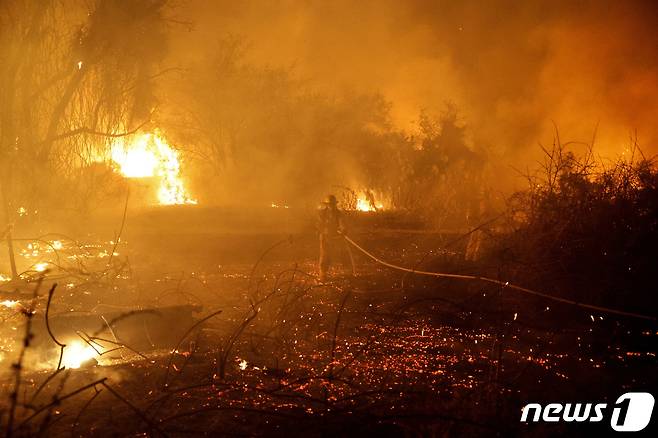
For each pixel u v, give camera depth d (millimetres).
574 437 5262
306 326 8852
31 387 6027
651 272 10078
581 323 9141
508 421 5359
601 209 10680
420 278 12414
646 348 7910
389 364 7125
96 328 7430
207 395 5938
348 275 13844
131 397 5867
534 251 10609
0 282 10984
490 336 8422
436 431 5105
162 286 11648
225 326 8711
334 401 5809
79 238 16562
